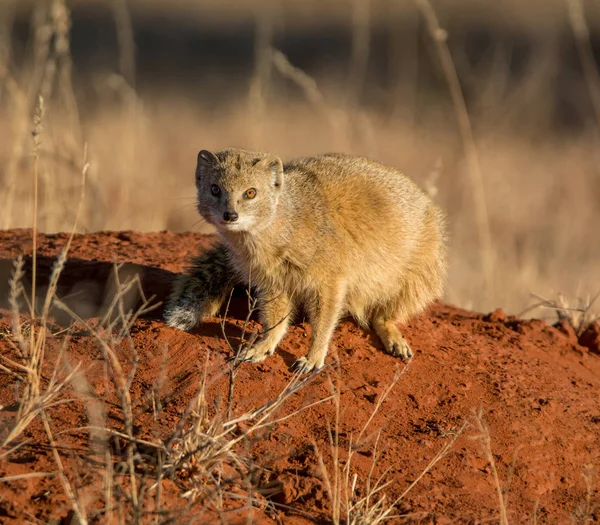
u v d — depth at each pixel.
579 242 26.86
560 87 45.62
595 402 12.55
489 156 32.84
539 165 35.72
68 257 14.45
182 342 11.74
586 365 13.91
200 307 12.39
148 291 13.20
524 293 19.88
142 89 47.47
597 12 58.09
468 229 25.66
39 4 26.84
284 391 10.25
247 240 12.45
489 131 35.50
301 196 12.64
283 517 9.15
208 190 12.84
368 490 9.34
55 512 8.41
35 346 10.17
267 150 33.00
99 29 59.09
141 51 55.84
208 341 11.89
